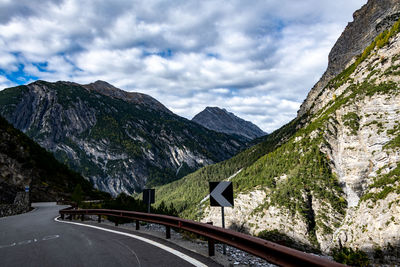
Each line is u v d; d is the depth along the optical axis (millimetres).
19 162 65250
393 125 102500
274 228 119000
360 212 75625
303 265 3465
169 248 7352
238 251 7582
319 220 108812
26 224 16656
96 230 11828
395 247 59344
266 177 162875
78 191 59500
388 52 138375
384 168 91812
